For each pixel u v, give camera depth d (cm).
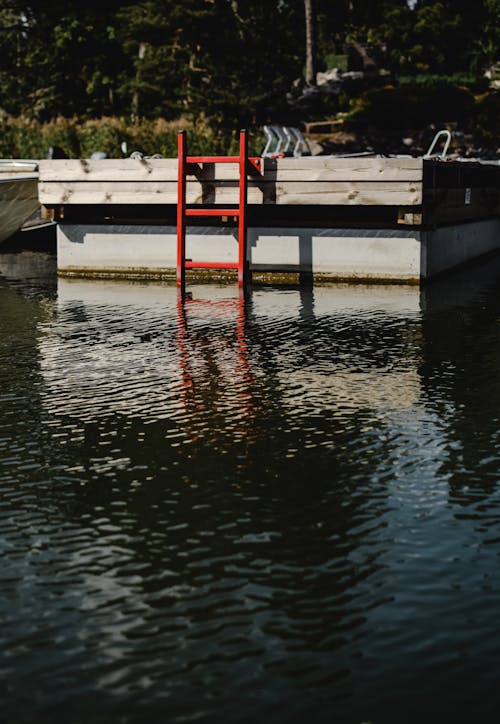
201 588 473
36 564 502
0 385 877
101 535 538
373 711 371
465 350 1025
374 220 1709
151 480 624
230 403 810
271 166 1527
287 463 655
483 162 2041
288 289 1505
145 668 402
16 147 3362
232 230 1595
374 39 5731
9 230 2003
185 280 1612
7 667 404
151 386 870
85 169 1611
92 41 4422
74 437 718
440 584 474
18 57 4575
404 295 1435
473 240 1984
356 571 489
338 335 1110
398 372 922
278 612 448
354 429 734
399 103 4291
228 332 1127
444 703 375
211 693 384
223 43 3938
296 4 6106
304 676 394
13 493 604
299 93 4669
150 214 1780
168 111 4003
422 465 649
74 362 970
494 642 418
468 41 5691
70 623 439
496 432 723
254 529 544
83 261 1677
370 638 423
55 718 368
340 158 1520
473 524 548
